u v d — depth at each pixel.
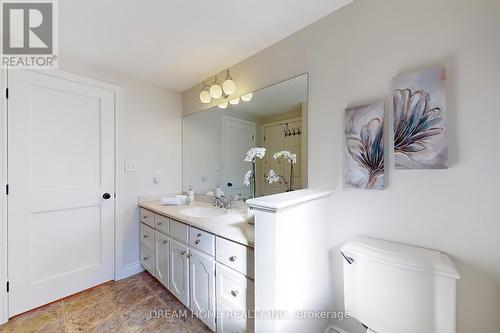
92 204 1.97
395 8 1.13
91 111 1.96
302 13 1.35
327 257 1.36
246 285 1.18
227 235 1.28
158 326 1.54
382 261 1.03
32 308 1.67
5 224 1.56
